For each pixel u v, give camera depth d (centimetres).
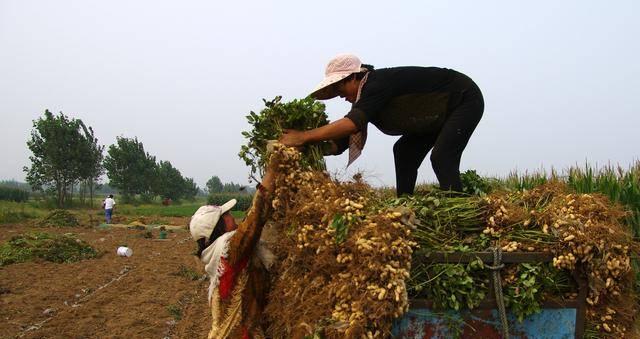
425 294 314
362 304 281
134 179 6912
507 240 327
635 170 887
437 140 408
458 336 311
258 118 403
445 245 322
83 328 803
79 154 5100
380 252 286
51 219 2877
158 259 1560
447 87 405
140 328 809
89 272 1303
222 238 385
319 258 313
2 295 1032
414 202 354
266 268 392
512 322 318
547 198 381
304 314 314
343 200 320
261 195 358
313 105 396
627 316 326
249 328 379
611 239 316
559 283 320
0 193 6297
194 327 814
